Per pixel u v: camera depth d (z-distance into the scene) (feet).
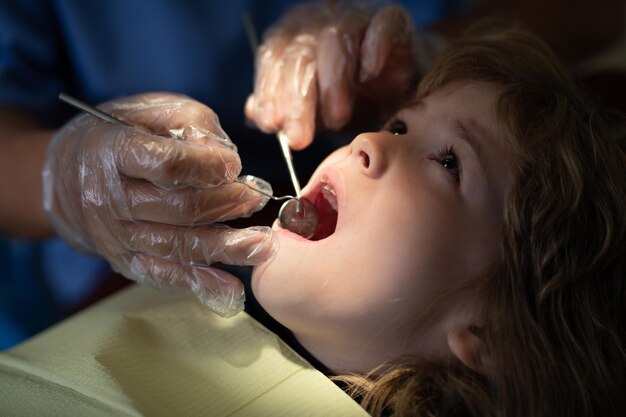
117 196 1.72
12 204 2.25
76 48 2.48
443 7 2.77
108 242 1.80
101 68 2.50
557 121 1.79
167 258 1.76
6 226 2.34
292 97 2.00
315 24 2.21
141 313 1.92
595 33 2.68
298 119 1.98
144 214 1.72
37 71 2.50
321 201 1.83
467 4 2.75
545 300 1.71
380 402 1.75
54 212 2.02
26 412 1.66
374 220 1.70
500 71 1.95
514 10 2.61
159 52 2.49
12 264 2.67
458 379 1.75
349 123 2.30
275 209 2.33
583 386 1.70
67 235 2.08
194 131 1.76
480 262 1.71
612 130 1.92
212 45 2.49
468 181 1.72
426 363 1.77
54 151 1.95
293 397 1.69
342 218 1.71
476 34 2.24
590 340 1.72
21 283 2.64
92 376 1.72
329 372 1.88
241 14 2.48
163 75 2.53
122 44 2.47
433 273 1.69
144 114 1.82
